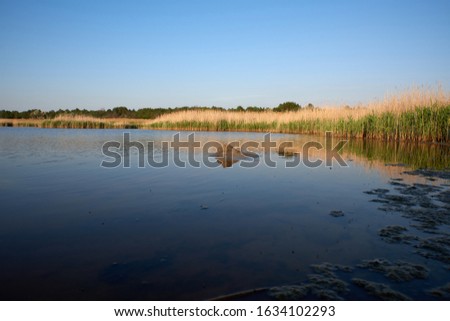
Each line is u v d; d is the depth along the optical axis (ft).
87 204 21.70
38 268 13.24
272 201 22.76
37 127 126.72
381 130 73.00
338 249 15.21
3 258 14.07
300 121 100.63
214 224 18.29
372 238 16.47
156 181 28.48
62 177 29.78
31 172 31.91
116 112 212.64
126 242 15.80
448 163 39.73
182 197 23.53
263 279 12.53
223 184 27.66
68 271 13.02
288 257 14.38
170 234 16.83
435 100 65.87
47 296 11.41
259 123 112.37
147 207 21.17
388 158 43.96
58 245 15.40
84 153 45.85
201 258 14.20
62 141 64.08
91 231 17.13
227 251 14.90
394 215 19.92
